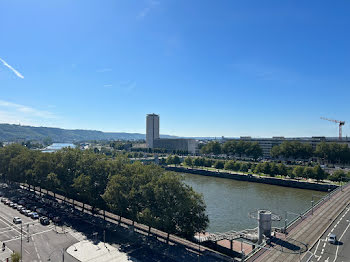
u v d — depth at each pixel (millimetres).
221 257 71812
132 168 100875
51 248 76188
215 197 160250
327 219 96812
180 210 78125
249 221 114312
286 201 151125
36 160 132250
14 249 75312
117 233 87938
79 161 117438
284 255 67750
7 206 117625
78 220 100062
